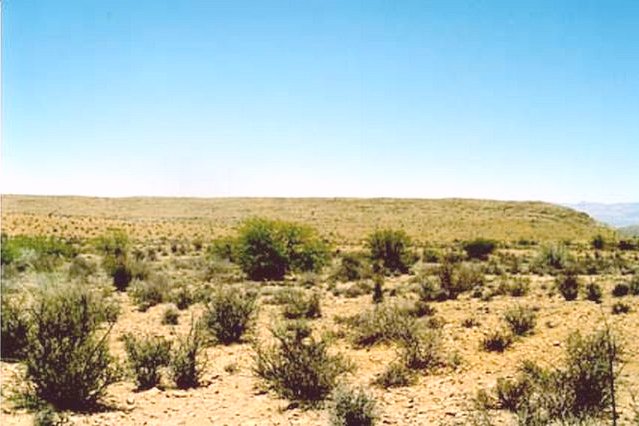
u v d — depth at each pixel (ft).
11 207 449.48
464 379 45.62
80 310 44.24
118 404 40.42
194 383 45.78
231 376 48.14
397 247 164.25
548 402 34.14
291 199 521.65
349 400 34.04
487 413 34.42
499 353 53.83
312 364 42.32
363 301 93.81
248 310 64.69
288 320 74.95
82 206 480.23
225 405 40.04
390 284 119.44
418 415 36.27
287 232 142.92
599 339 39.58
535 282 120.88
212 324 63.46
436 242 338.54
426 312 76.64
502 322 68.59
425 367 49.52
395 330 59.57
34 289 65.46
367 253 188.34
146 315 80.53
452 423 34.35
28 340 46.73
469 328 65.87
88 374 40.22
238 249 141.08
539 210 473.26
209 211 488.44
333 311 82.64
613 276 136.46
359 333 60.70
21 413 37.45
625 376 42.73
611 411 34.45
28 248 164.76
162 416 37.47
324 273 149.79
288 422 35.70
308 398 40.98
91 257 188.14
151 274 120.47
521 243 314.96
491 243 214.07
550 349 53.78
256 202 514.27
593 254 232.94
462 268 116.26
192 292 101.55
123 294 106.01
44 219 377.91
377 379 45.14
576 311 75.36
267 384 44.60
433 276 132.77
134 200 515.91
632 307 77.82
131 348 47.37
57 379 38.99
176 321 74.33
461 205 490.08
